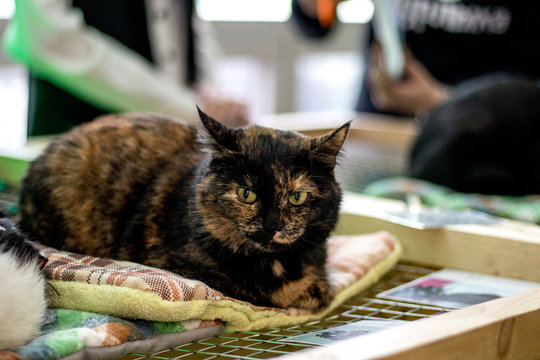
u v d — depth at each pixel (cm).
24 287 124
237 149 155
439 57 380
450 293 174
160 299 133
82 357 120
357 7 554
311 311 159
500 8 367
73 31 270
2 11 382
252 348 134
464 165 274
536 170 270
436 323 117
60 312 136
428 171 281
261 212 154
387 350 101
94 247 173
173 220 164
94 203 173
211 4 484
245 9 502
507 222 209
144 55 311
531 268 185
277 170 154
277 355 130
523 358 129
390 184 274
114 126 184
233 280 158
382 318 157
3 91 397
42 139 282
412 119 385
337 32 548
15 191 233
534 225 214
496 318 122
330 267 178
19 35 268
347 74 564
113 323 129
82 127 188
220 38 490
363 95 402
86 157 176
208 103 298
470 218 211
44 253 157
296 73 536
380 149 351
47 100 302
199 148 182
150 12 304
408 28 379
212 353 132
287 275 160
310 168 158
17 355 111
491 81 292
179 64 322
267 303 160
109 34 301
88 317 133
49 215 175
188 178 169
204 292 139
